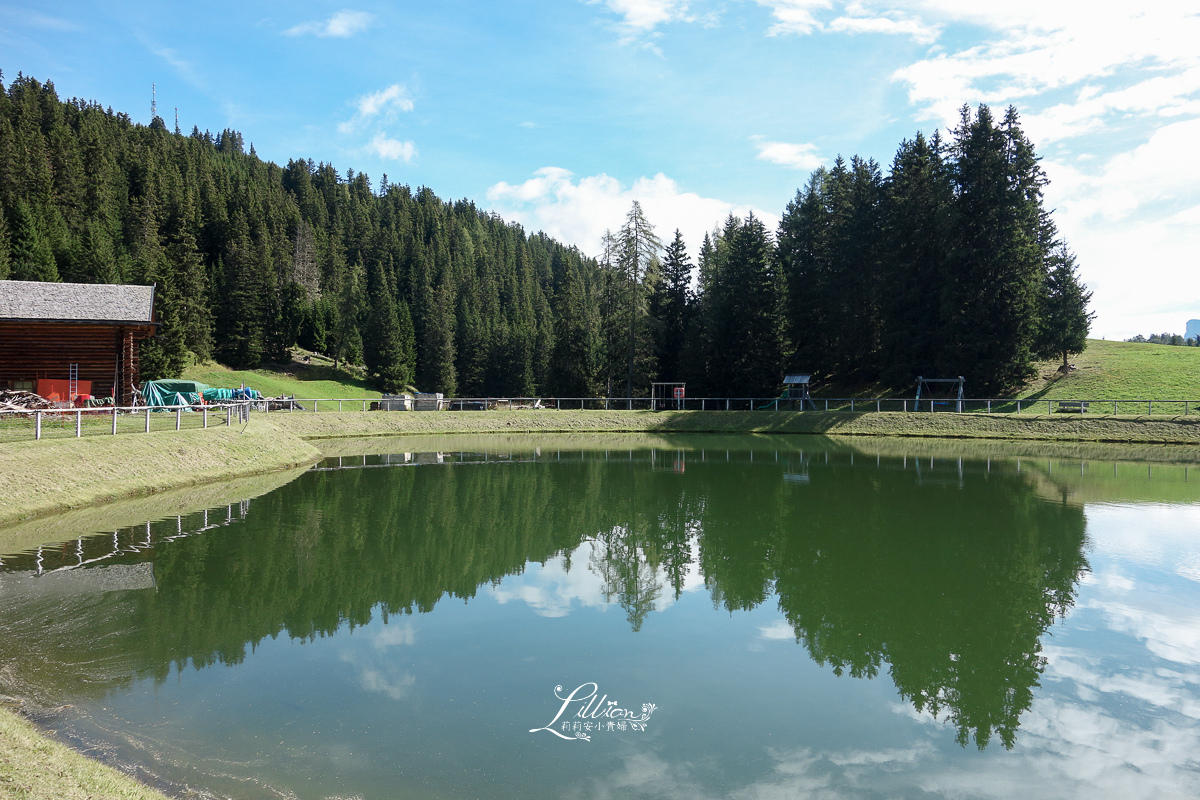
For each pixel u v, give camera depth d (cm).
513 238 18538
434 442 3919
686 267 6250
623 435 4375
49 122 10938
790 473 2706
